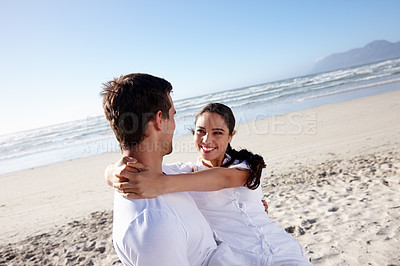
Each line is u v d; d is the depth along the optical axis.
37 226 5.56
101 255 3.78
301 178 5.69
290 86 36.16
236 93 41.28
